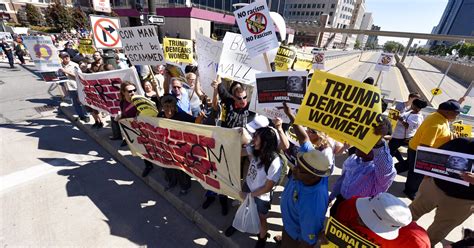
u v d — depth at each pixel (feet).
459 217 7.66
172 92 13.71
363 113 6.82
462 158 6.55
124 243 9.61
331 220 6.17
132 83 14.10
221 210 11.05
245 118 11.83
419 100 13.76
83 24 125.18
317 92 7.49
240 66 15.44
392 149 14.75
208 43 15.35
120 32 14.19
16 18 189.26
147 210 11.48
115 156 15.97
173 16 100.42
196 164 10.47
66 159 15.25
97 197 12.07
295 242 7.18
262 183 8.13
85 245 9.39
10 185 12.41
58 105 24.54
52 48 20.53
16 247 9.11
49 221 10.36
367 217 5.34
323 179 6.15
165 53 17.57
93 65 19.42
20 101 25.16
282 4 215.31
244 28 12.29
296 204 6.35
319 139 8.32
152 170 13.92
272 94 9.41
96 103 17.20
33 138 17.56
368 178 7.27
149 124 11.37
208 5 112.16
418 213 8.85
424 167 7.36
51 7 124.16
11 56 41.86
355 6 349.00
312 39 256.52
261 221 8.60
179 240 9.96
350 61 130.93
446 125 9.96
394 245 5.18
